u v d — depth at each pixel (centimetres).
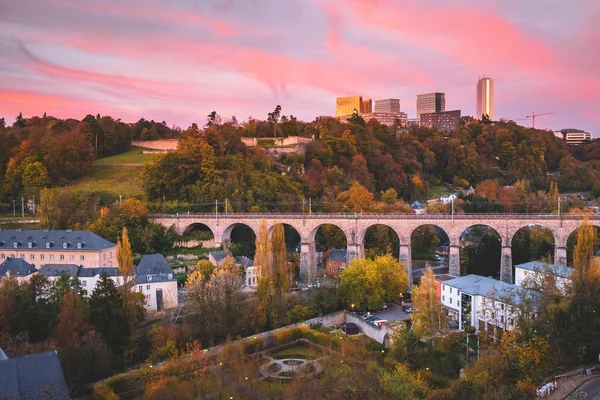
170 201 19012
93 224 16138
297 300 12644
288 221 16388
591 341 8119
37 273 12519
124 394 8350
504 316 9688
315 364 9475
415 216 15362
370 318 12144
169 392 7969
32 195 18650
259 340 10362
